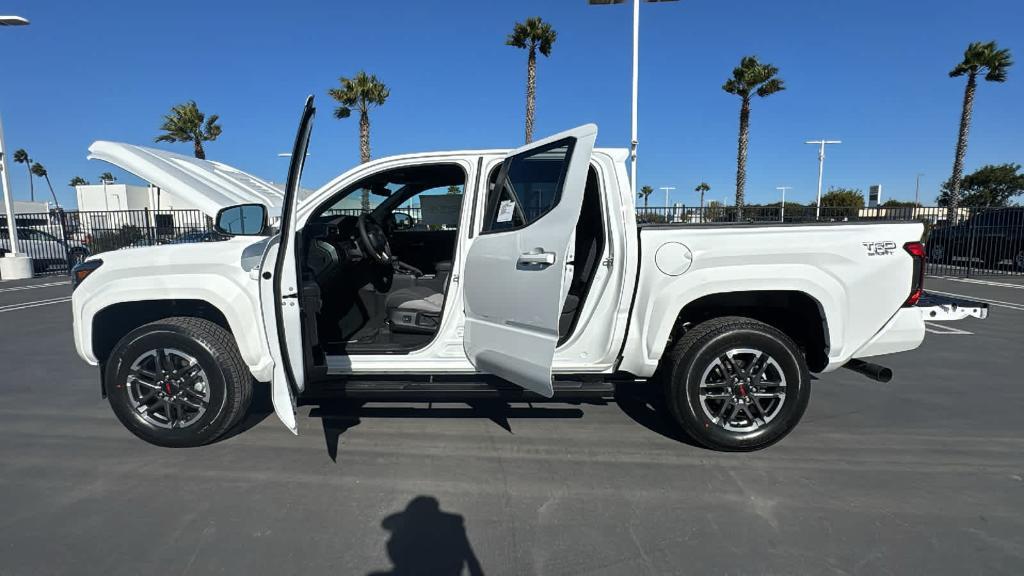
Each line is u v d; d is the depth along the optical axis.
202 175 3.55
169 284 2.99
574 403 3.96
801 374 3.00
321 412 3.75
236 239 3.20
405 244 4.59
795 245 2.95
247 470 2.90
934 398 4.11
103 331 3.20
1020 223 13.40
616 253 2.97
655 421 3.62
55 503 2.56
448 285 3.14
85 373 4.88
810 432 3.44
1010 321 7.39
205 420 3.08
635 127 12.46
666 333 3.01
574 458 3.06
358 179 3.24
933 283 11.77
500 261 2.86
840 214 16.19
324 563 2.12
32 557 2.15
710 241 2.96
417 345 3.26
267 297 2.67
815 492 2.67
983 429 3.49
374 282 3.89
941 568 2.08
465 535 2.31
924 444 3.25
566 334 3.15
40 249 15.92
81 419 3.67
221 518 2.44
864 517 2.44
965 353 5.54
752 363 3.03
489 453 3.12
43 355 5.62
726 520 2.42
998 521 2.40
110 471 2.89
